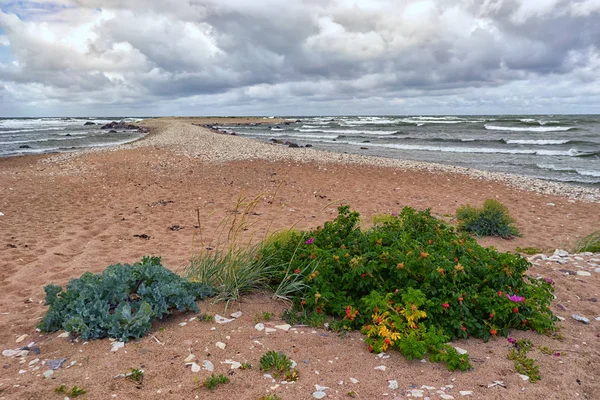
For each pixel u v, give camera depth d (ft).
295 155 63.31
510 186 43.96
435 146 96.12
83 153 67.15
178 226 26.99
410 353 10.69
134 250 21.74
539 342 11.97
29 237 23.85
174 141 85.76
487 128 144.36
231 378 9.86
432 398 9.28
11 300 15.24
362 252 14.15
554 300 14.97
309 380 9.88
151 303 12.73
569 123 156.25
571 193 41.11
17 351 11.08
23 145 95.40
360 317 12.44
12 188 38.68
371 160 60.54
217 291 14.71
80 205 32.60
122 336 11.56
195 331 12.07
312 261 14.37
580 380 10.05
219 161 55.52
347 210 16.33
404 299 11.60
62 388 9.27
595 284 16.47
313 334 12.18
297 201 35.29
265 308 13.87
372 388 9.64
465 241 15.23
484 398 9.30
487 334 12.01
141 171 47.83
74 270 18.56
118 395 9.12
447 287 12.56
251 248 16.85
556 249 22.49
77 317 11.47
